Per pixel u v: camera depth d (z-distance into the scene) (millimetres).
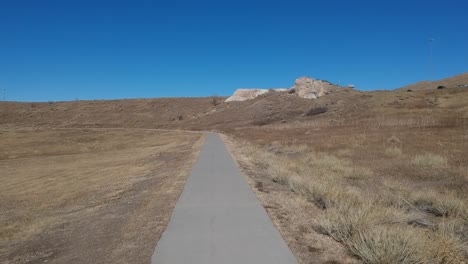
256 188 11633
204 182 12883
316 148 27953
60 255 6656
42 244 7473
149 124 108875
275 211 8539
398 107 68312
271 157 21500
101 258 6102
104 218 9117
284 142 33750
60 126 110125
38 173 24906
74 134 74438
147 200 10617
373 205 8406
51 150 48312
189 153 26281
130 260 5863
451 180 14414
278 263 5441
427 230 7465
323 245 6207
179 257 5719
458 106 61281
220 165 17781
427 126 41188
